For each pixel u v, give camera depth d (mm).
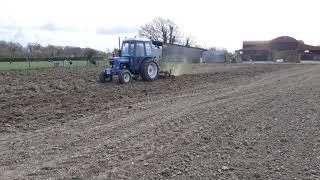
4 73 32969
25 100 16578
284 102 14078
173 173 7012
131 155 8016
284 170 7137
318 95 15812
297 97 15312
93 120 11656
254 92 17297
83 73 32688
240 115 11781
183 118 11469
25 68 41094
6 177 6914
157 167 7301
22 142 9289
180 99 15602
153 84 22375
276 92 17047
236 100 14852
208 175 6918
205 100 15070
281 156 7895
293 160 7648
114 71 23625
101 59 58906
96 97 16984
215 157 7859
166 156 7926
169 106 13789
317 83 21328
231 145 8656
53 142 9164
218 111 12484
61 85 23031
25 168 7359
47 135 9906
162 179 6738
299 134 9492
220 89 18984
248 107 13133
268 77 26922
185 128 10203
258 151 8227
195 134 9570
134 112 12758
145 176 6875
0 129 10828
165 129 10148
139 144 8805
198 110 12742
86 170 7168
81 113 12984
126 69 23906
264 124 10555
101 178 6793
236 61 74812
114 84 22719
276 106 13266
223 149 8367
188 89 19406
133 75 24781
